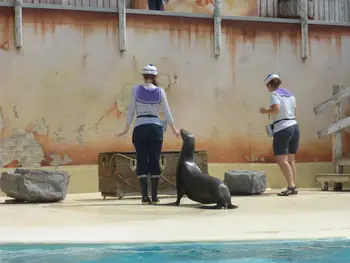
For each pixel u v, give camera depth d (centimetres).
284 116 1331
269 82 1337
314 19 1822
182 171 1110
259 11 1772
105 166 1316
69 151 1521
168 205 1123
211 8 1739
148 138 1143
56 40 1520
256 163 1662
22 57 1496
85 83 1538
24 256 632
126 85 1568
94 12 1545
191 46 1623
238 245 688
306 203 1153
